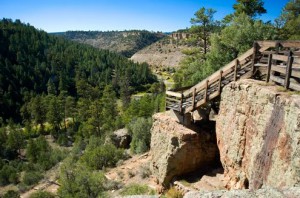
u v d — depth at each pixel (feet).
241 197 13.11
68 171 70.33
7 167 136.56
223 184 38.29
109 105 222.48
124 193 54.19
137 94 374.02
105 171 78.13
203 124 47.98
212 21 96.63
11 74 361.71
